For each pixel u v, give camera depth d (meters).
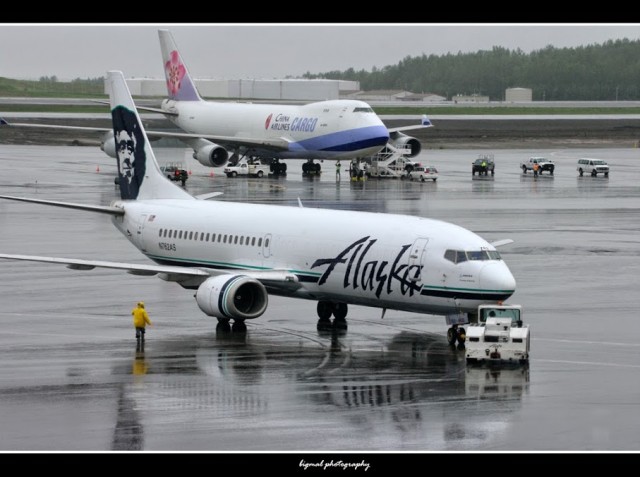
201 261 133.38
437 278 107.56
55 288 141.00
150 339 110.50
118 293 138.00
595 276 151.12
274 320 120.88
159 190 145.25
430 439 75.94
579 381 92.38
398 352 104.56
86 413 82.56
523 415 81.94
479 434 77.06
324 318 121.50
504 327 99.69
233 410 83.44
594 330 114.44
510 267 158.75
